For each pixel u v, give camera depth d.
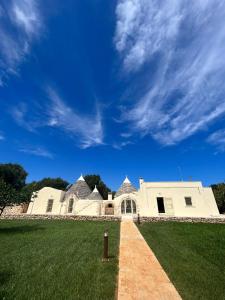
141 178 30.69
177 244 11.30
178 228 16.81
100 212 32.31
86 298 5.14
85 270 6.90
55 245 10.30
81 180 39.97
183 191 27.72
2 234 13.56
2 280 6.08
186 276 6.72
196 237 13.23
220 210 42.88
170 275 6.75
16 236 12.77
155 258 8.44
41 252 9.02
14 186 36.66
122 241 11.32
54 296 5.18
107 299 5.14
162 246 10.62
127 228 16.08
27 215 24.34
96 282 6.02
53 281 6.04
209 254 9.44
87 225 18.19
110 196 35.06
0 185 17.92
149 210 27.00
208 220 20.64
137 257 8.52
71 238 12.00
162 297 5.31
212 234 14.24
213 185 49.78
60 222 20.61
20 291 5.42
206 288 5.93
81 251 9.20
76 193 35.16
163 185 28.39
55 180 61.59
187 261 8.32
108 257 8.37
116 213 30.70
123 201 31.48
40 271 6.77
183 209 26.62
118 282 6.12
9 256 8.43
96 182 59.47
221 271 7.40
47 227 17.05
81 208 32.47
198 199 27.00
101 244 10.55
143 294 5.43
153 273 6.87
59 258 8.16
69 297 5.16
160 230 15.75
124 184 37.03
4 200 17.42
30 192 20.72
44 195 34.16
